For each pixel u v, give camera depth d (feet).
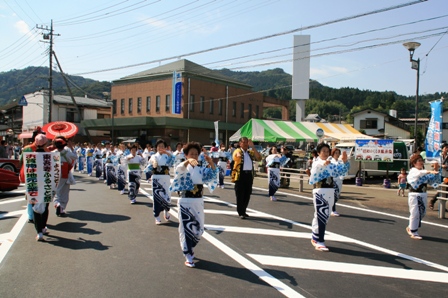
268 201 39.40
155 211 27.35
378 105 276.21
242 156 30.07
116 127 140.97
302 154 110.52
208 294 15.21
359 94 385.70
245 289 15.85
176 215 30.60
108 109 164.35
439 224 30.37
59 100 152.25
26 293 14.93
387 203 39.78
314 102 352.08
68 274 17.10
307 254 21.06
